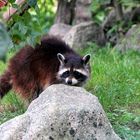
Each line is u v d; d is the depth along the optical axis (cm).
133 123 763
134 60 1153
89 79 883
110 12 1514
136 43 1293
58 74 830
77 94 617
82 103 591
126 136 689
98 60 1124
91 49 1288
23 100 864
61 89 626
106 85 932
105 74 995
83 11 1542
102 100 840
